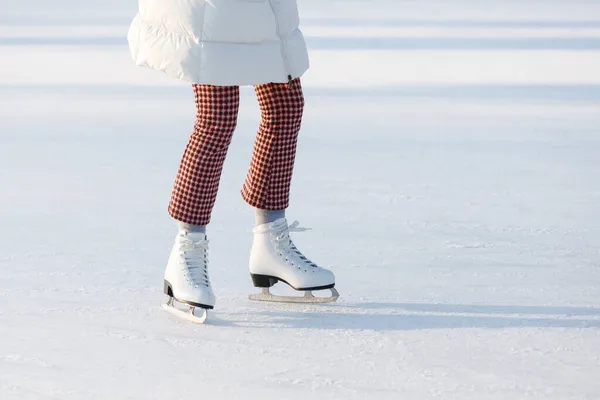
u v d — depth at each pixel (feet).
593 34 71.15
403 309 14.92
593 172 25.95
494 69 50.21
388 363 12.66
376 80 45.70
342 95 40.88
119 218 20.61
